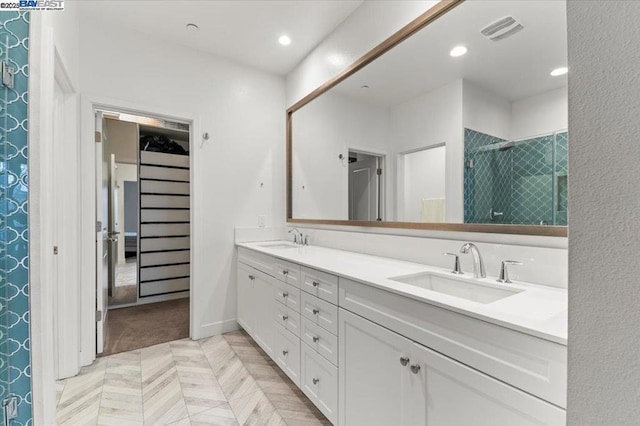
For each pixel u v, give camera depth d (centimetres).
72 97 205
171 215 399
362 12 210
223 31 241
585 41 47
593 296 46
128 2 208
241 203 289
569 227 49
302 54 274
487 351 87
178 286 403
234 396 183
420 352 106
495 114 140
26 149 124
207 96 271
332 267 159
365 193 214
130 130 469
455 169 157
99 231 235
